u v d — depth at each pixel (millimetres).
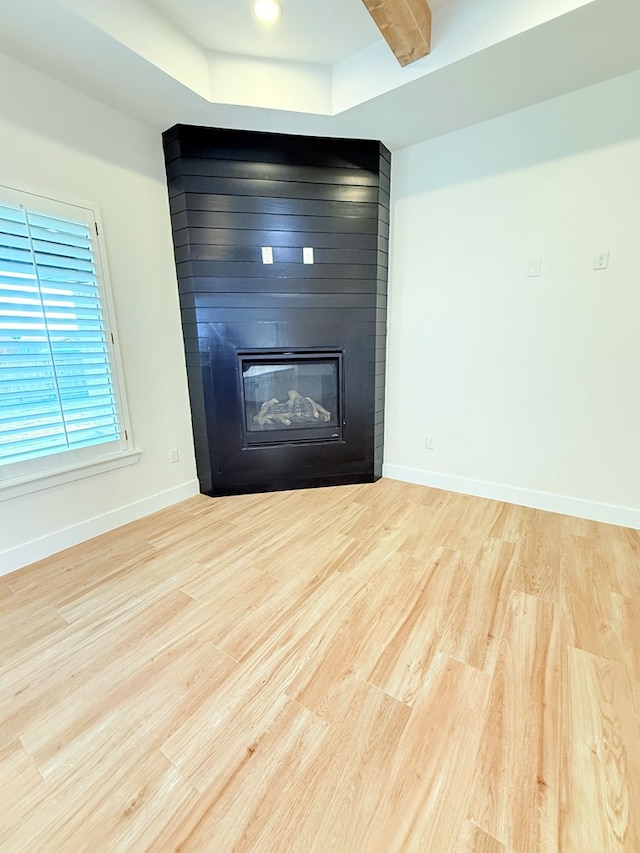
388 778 1044
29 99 1897
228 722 1211
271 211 2605
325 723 1199
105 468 2426
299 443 3029
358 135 2568
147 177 2471
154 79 1975
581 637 1511
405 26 1743
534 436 2619
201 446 2938
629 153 2066
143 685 1350
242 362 2812
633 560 2018
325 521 2537
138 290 2500
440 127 2479
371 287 2857
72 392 2211
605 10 1590
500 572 1942
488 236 2553
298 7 1824
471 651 1458
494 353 2676
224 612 1701
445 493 2979
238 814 973
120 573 2006
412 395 3094
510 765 1066
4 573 2014
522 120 2311
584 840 902
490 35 1788
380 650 1475
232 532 2414
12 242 1896
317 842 915
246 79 2176
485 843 902
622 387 2289
